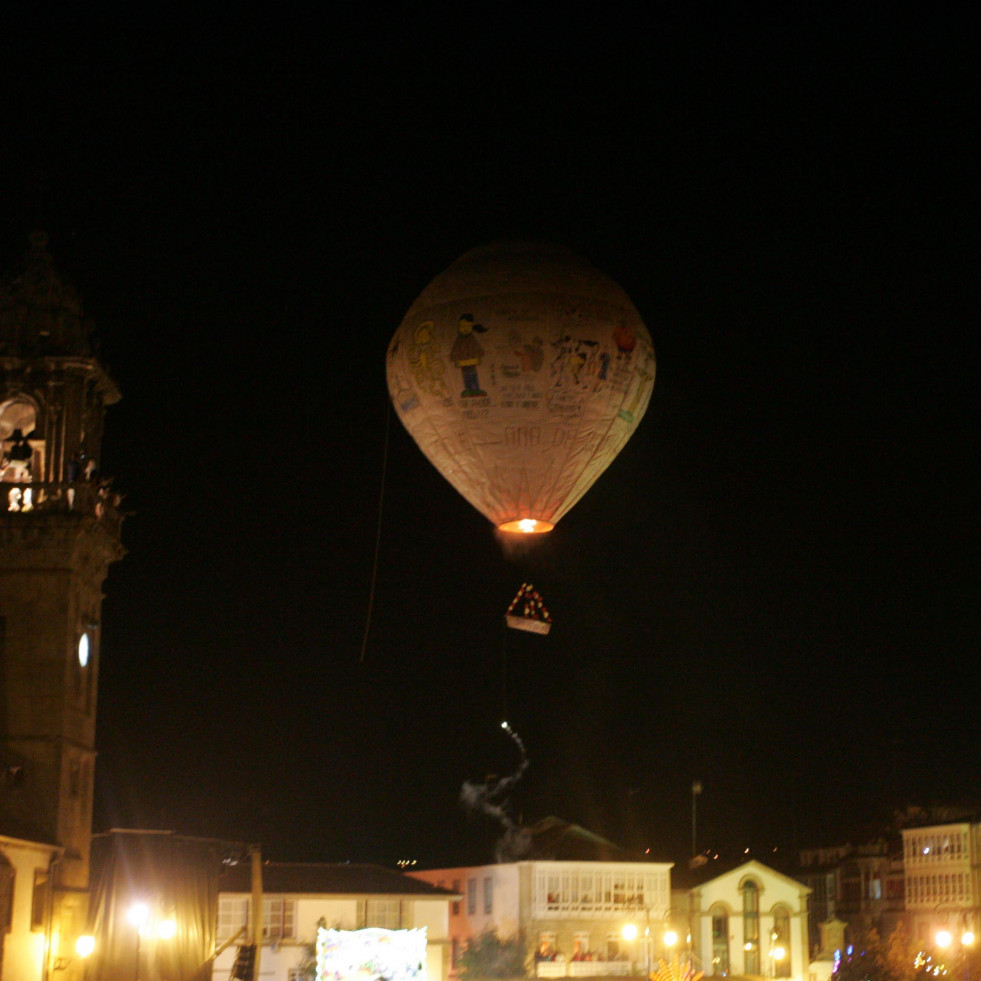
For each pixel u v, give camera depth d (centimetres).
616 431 4112
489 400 3972
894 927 9950
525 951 8012
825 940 9731
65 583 5247
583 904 8412
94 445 5638
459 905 8894
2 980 4559
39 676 5172
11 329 5431
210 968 5894
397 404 4216
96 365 5469
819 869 10850
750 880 9019
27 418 5500
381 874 7688
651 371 4184
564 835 8812
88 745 5456
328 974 5475
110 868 5647
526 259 4038
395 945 5512
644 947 8419
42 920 4912
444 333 4000
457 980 7706
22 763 5094
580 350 3972
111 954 5494
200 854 6028
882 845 10400
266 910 7069
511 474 4047
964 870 9300
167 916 5688
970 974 7719
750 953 8912
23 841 4775
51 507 5269
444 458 4147
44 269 5544
